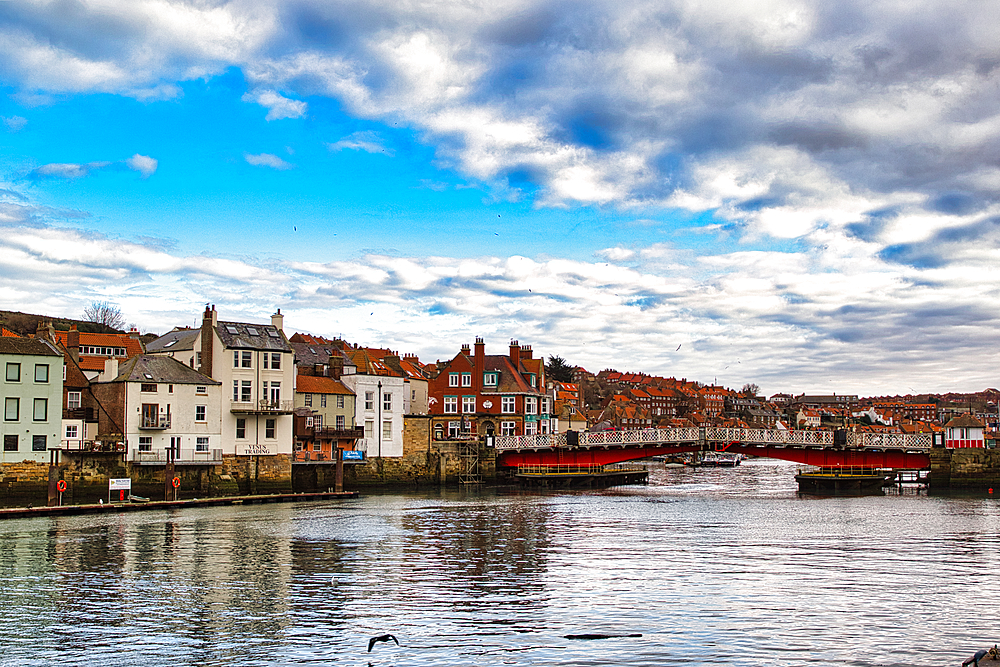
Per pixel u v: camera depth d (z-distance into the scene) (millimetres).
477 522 68000
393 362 144375
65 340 112000
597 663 29469
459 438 120438
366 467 110250
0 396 78688
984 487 104062
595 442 115438
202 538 57531
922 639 32219
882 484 111000
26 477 79688
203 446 93312
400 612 36562
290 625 34469
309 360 125750
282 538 57625
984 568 46812
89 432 89125
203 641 32250
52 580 42938
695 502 88375
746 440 111000
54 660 30078
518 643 31859
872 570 46250
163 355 95625
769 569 46531
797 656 30125
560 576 44500
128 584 42094
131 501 80000
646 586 41906
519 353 134125
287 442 100188
